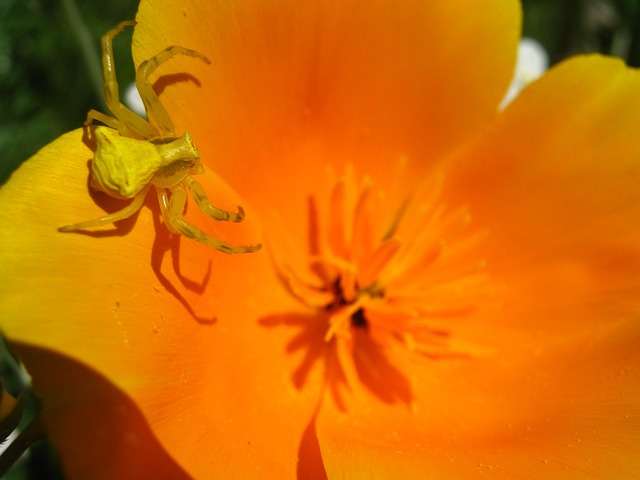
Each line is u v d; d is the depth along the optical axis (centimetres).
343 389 5
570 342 5
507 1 5
